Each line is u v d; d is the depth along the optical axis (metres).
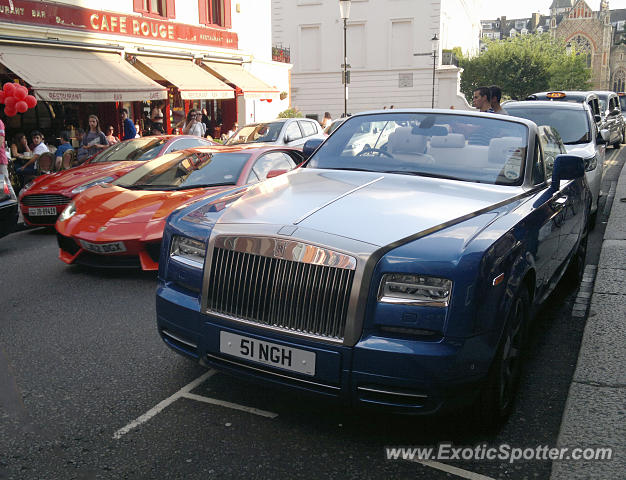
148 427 3.10
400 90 39.09
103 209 6.22
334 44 39.75
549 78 50.31
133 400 3.40
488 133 4.17
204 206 3.44
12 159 12.01
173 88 19.84
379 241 2.75
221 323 2.98
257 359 2.89
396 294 2.67
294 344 2.78
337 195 3.36
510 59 49.84
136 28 17.62
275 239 2.83
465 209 3.21
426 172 3.96
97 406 3.33
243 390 3.52
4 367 3.87
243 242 2.91
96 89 14.02
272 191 3.55
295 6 39.91
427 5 37.91
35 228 9.20
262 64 24.47
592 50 124.56
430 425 3.14
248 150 7.25
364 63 39.41
